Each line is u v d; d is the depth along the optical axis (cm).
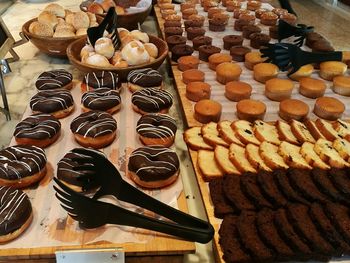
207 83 155
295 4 278
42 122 116
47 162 108
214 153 113
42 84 136
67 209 82
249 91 143
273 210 92
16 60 178
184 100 144
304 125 128
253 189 96
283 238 83
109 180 93
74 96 140
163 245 84
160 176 99
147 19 238
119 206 91
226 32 208
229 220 91
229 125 126
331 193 93
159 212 90
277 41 196
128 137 119
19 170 96
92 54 148
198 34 191
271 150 112
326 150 110
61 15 179
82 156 101
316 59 160
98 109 125
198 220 87
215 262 90
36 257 82
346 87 148
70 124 119
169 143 116
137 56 146
